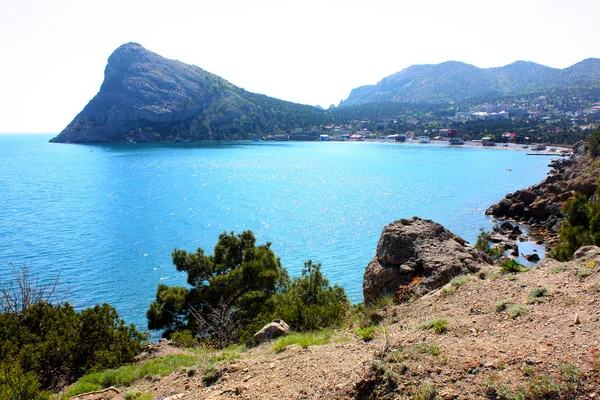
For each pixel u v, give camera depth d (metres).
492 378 6.30
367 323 12.04
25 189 95.94
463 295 10.93
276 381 8.44
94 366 13.31
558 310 8.29
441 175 119.00
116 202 81.06
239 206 77.00
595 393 5.52
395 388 6.71
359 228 59.78
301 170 135.38
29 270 42.03
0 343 12.96
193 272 22.03
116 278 40.47
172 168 141.12
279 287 23.33
